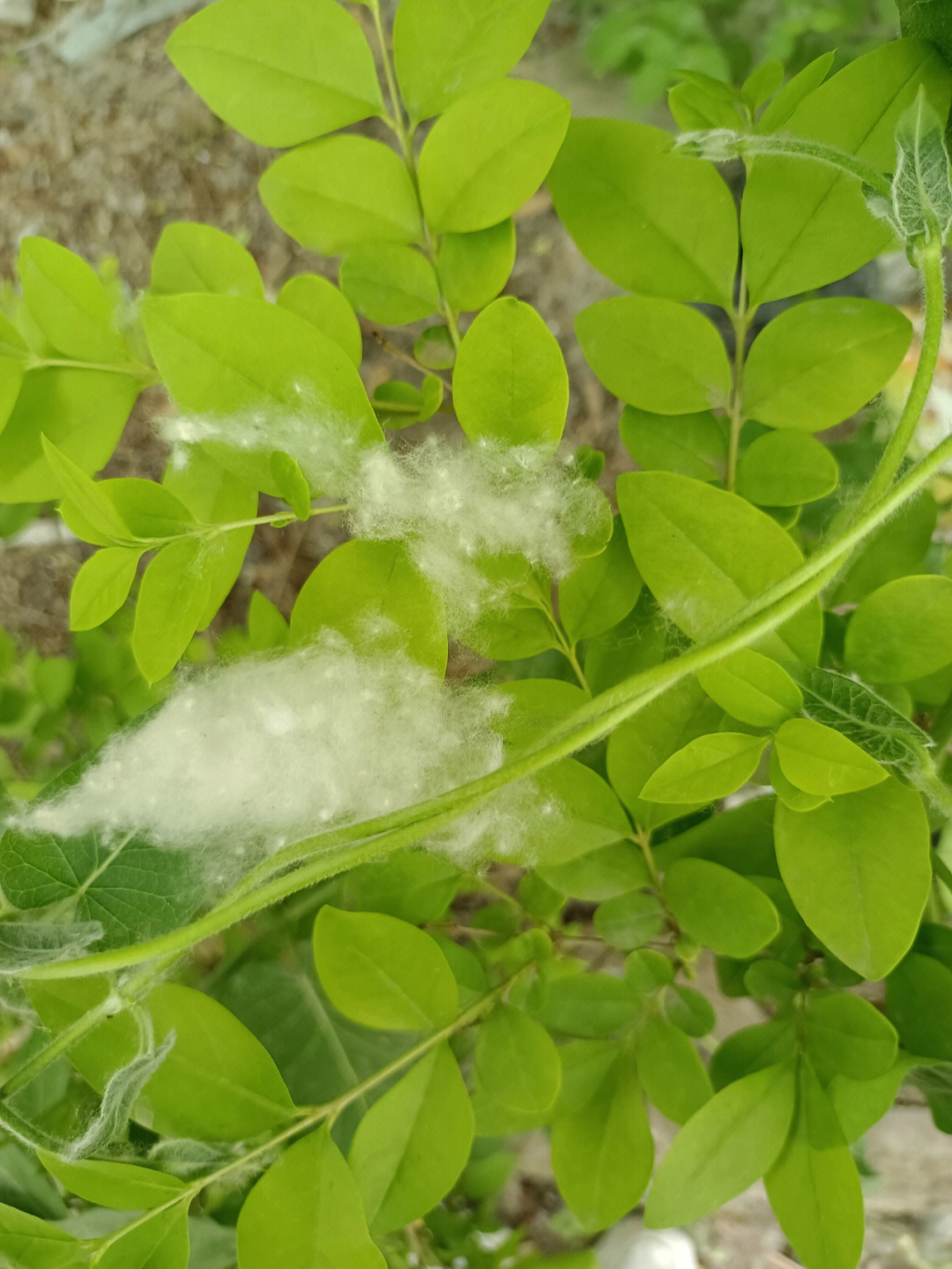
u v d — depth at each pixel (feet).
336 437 0.64
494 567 0.69
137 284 2.01
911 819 0.62
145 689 1.26
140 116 2.01
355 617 0.66
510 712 0.73
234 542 0.70
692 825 0.81
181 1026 0.68
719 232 0.70
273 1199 0.66
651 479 0.65
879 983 0.90
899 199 0.58
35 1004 0.68
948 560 0.77
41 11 2.06
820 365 0.70
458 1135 0.69
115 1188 0.65
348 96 0.69
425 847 0.74
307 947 1.04
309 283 0.73
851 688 0.63
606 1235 1.66
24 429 0.74
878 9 1.55
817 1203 0.66
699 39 1.70
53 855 0.69
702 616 0.64
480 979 0.78
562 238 1.82
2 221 2.04
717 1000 1.25
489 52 0.68
